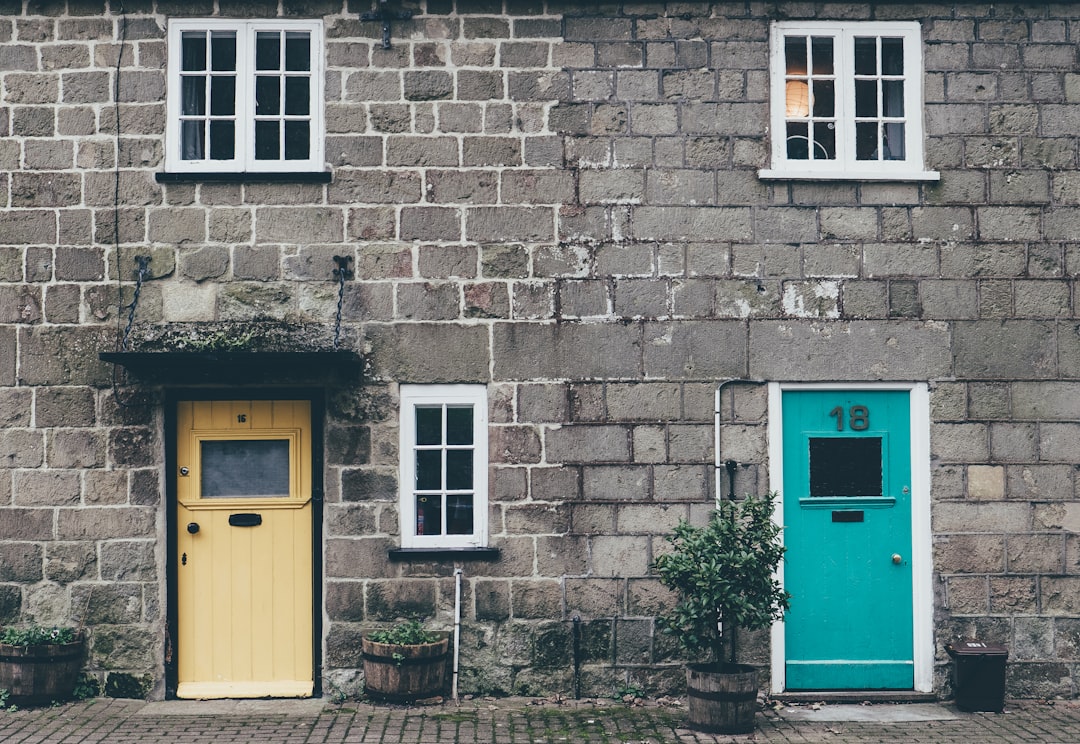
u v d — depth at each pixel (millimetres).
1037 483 8234
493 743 7059
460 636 8109
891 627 8234
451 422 8250
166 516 8148
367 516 8148
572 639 8125
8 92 8180
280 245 8180
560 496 8172
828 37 8422
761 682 8125
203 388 8188
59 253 8141
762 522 7414
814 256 8266
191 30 8242
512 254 8219
